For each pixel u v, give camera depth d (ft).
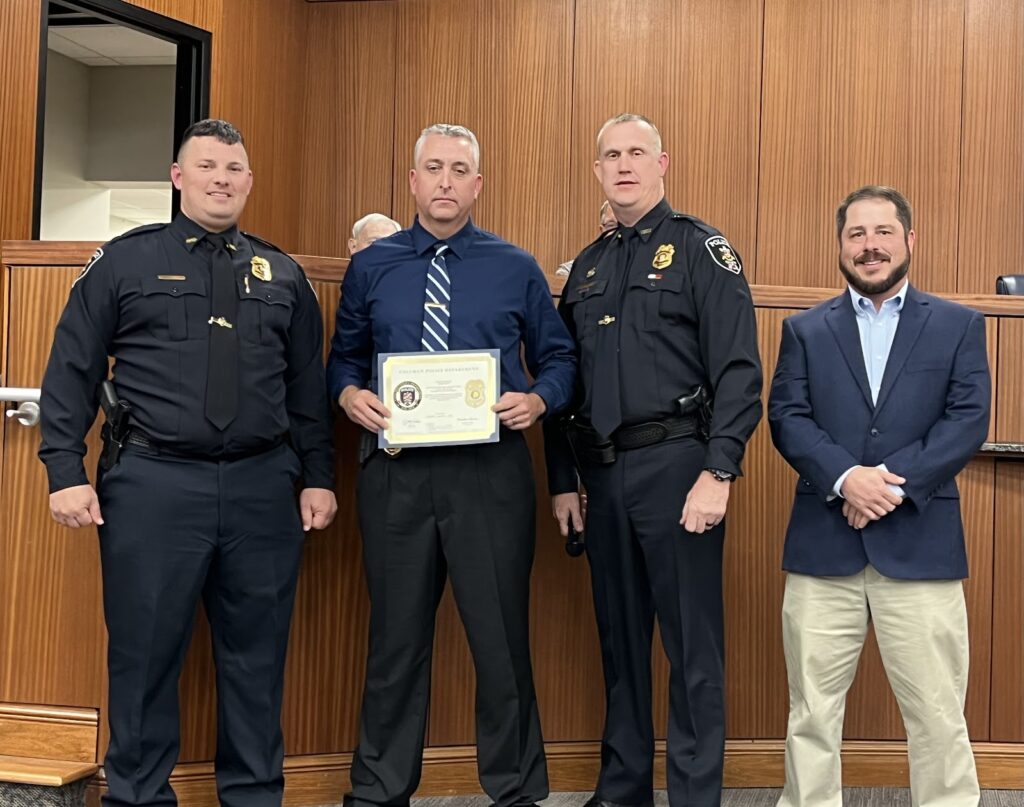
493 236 8.93
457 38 21.01
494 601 8.46
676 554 8.41
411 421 8.38
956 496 8.47
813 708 8.52
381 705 8.60
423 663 8.62
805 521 8.66
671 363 8.45
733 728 10.24
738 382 8.24
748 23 20.08
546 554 10.14
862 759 10.26
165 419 7.88
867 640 10.32
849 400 8.48
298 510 9.00
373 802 8.52
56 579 9.11
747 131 20.06
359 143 21.42
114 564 7.92
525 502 8.61
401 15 21.25
